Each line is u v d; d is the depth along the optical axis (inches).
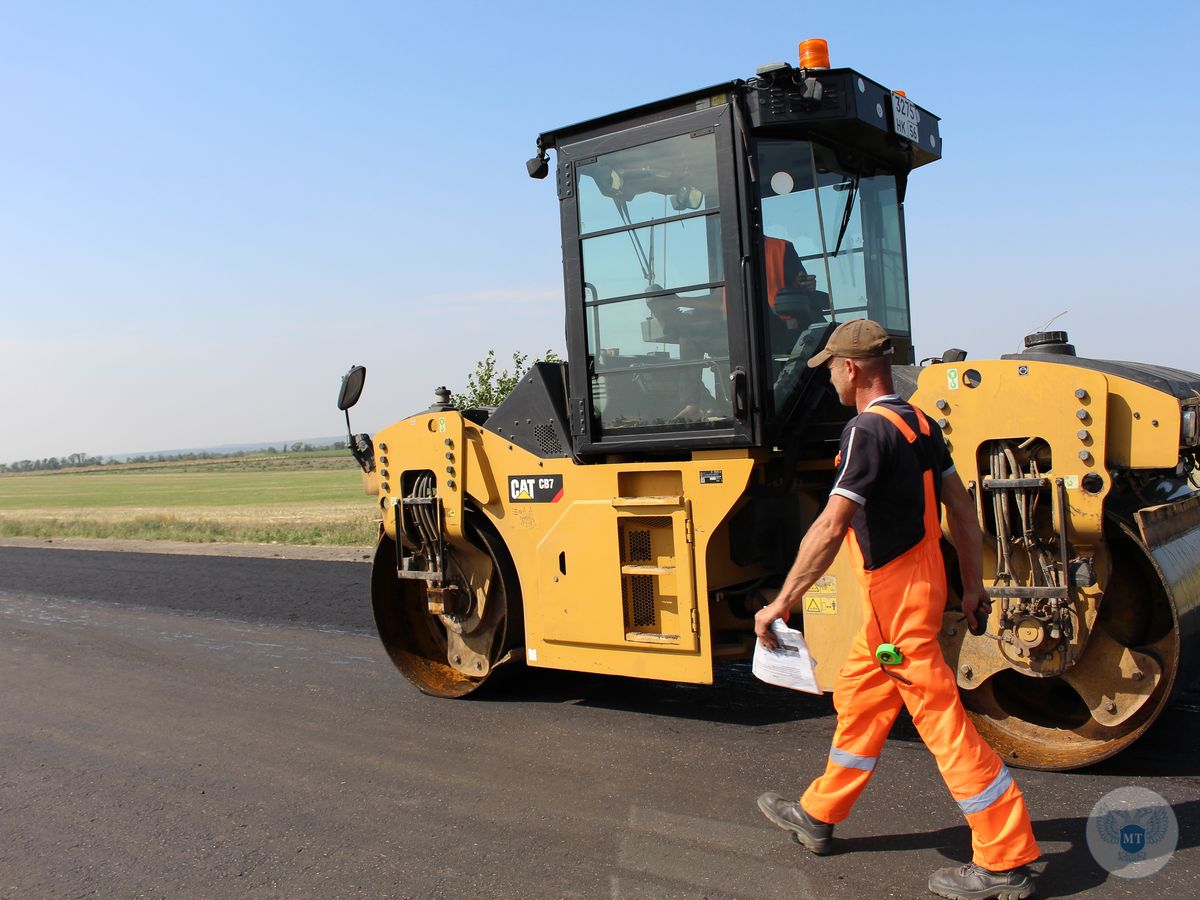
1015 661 159.2
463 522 223.3
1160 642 154.8
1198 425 152.0
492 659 231.8
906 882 124.7
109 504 1801.2
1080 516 148.6
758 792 158.2
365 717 217.8
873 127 184.7
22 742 210.4
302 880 136.3
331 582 430.0
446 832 150.1
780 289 183.5
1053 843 132.6
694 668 185.3
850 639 170.4
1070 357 162.9
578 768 175.6
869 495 121.4
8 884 140.1
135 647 309.1
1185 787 149.3
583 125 194.4
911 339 224.1
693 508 183.2
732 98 175.9
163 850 149.3
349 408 246.4
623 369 192.9
